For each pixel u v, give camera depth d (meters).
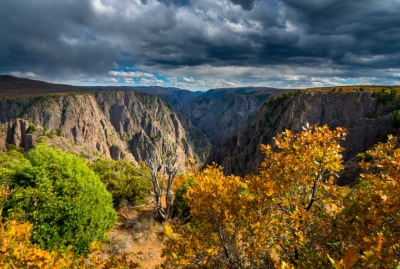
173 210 20.45
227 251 6.94
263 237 5.99
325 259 5.72
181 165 19.58
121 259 6.58
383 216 4.99
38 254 5.14
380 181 5.94
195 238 6.73
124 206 21.14
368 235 5.28
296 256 6.18
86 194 12.87
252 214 6.79
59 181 12.28
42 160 12.63
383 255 4.13
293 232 6.16
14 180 11.87
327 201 6.61
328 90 135.38
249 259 6.93
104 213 13.89
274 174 6.70
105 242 14.93
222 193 6.91
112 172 24.31
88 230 12.55
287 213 6.32
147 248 15.45
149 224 18.42
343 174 62.50
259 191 6.74
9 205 11.09
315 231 6.36
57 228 11.61
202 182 7.26
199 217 7.36
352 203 5.91
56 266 5.42
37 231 11.09
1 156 64.50
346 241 5.99
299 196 6.80
